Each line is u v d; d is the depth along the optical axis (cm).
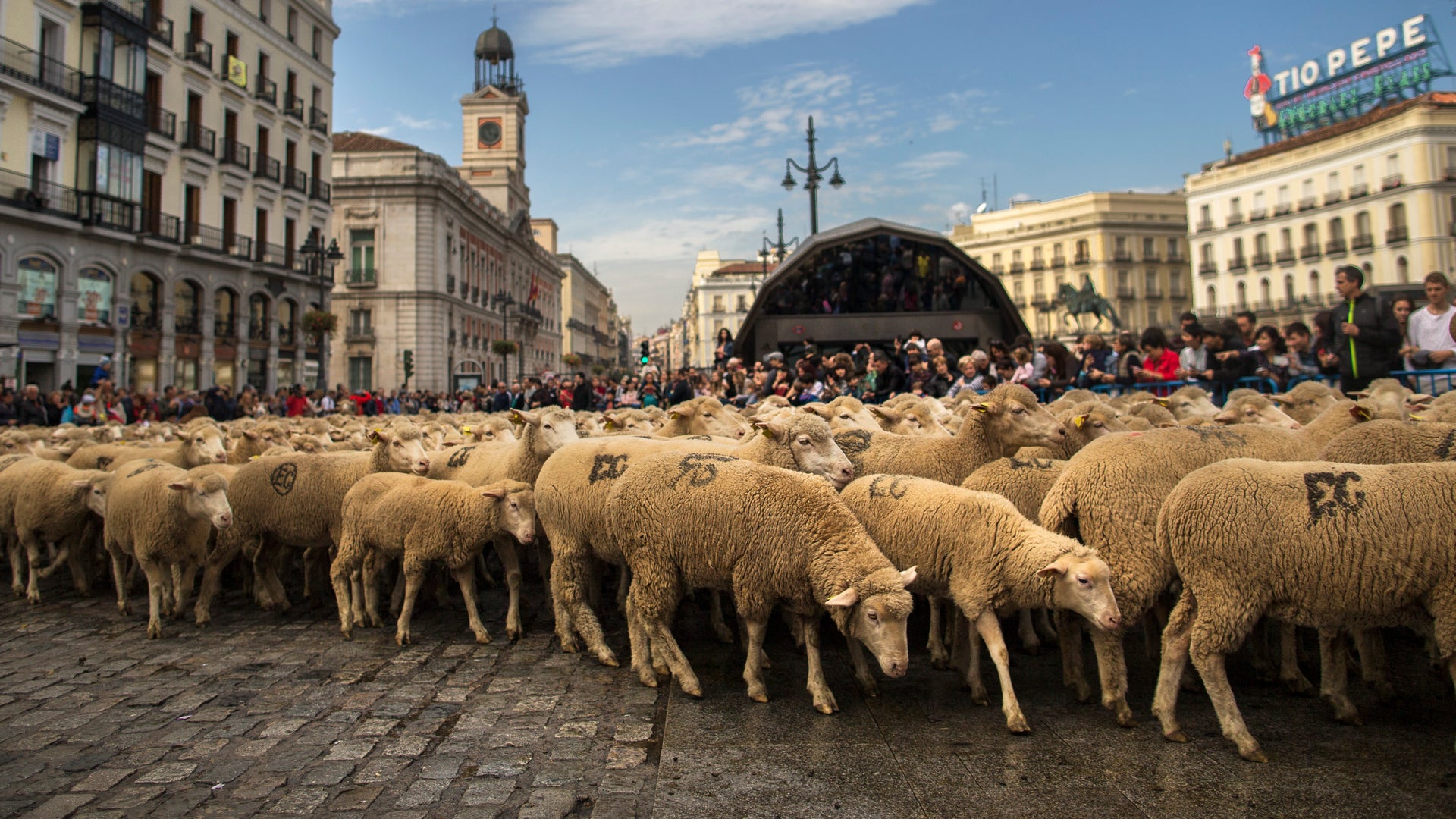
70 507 780
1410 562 359
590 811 357
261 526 713
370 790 380
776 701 481
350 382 4941
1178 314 6894
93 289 2911
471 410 3047
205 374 3466
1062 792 356
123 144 2973
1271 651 561
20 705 495
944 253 1992
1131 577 451
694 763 394
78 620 712
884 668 436
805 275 2066
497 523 618
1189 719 438
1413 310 934
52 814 363
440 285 5181
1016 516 467
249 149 3759
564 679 531
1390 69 5356
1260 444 510
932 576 491
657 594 506
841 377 1215
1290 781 359
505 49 8569
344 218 4956
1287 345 954
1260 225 5597
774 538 473
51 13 2753
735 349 2116
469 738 437
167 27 3278
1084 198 6969
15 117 2620
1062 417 679
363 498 659
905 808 346
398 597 715
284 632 662
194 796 378
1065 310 7000
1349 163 5028
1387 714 437
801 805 350
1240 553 388
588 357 11575
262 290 3841
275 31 3991
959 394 909
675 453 530
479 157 7812
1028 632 564
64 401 1983
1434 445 489
